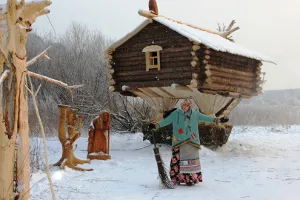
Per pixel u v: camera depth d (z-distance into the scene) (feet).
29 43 104.12
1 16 12.79
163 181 26.25
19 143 13.12
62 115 33.19
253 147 52.80
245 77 53.93
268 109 110.93
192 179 26.78
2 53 12.35
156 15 47.39
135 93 51.85
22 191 13.15
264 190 25.14
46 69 95.35
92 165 35.32
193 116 27.48
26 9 13.26
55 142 53.42
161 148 50.72
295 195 23.45
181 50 45.52
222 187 26.32
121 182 28.09
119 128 76.33
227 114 54.90
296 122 101.19
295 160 40.60
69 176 29.71
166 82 46.57
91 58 99.91
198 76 44.70
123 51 49.57
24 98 13.43
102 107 78.02
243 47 56.85
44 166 32.50
